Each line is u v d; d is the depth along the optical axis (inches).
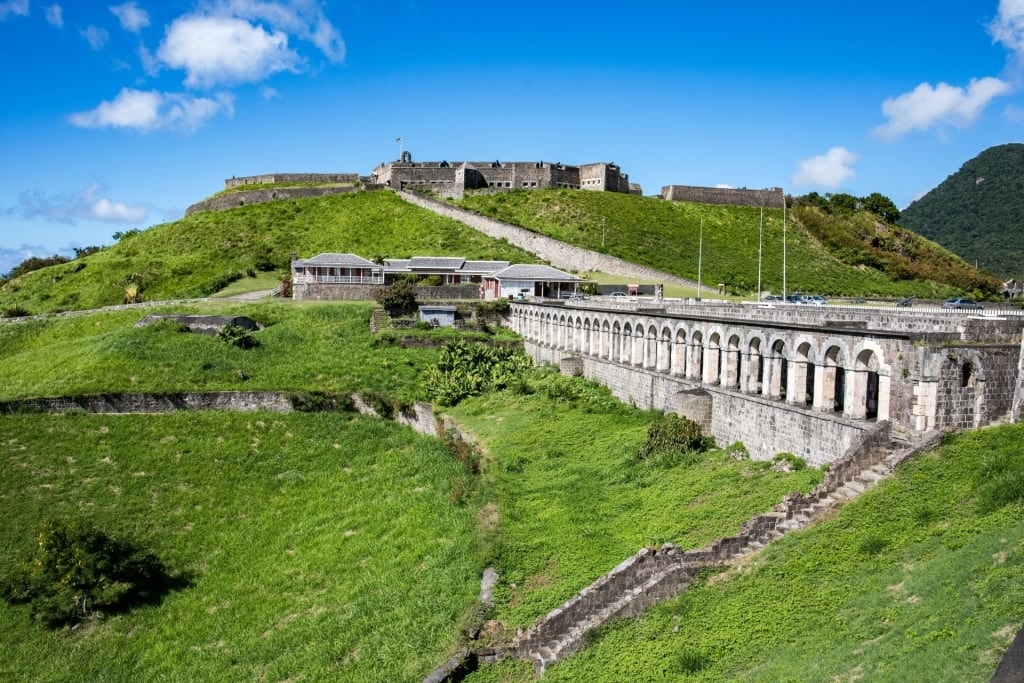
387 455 2753.4
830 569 1317.7
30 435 2682.1
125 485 2445.9
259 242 6387.8
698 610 1352.1
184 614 1883.6
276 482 2546.8
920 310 2199.8
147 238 6756.9
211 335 3708.2
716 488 1818.4
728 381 2142.0
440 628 1574.8
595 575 1556.3
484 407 3063.5
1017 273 7736.2
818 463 1728.6
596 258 5979.3
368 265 5012.3
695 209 7603.4
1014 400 1552.7
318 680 1534.2
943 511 1349.7
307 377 3348.9
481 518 2017.7
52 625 1825.8
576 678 1288.1
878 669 1011.3
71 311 4817.9
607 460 2236.7
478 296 4795.8
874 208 7795.3
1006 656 932.6
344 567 1990.7
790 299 4635.8
